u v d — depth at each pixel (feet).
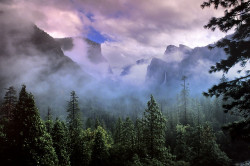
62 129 73.31
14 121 50.65
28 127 50.42
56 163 54.75
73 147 82.84
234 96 24.48
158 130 82.64
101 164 89.56
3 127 56.65
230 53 25.91
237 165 101.45
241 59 25.76
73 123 113.91
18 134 49.34
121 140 117.70
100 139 94.48
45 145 52.03
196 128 112.37
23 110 51.52
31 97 53.78
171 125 157.28
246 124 22.98
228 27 25.08
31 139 50.06
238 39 25.94
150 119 84.12
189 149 102.42
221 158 96.48
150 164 73.56
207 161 95.20
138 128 94.22
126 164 80.28
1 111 87.97
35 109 53.42
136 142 92.89
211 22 26.61
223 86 26.09
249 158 104.83
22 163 47.57
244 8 23.27
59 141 69.97
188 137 114.93
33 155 48.08
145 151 82.69
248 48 23.84
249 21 23.20
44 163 49.62
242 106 23.76
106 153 91.66
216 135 127.75
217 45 27.43
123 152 92.53
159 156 80.02
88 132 112.88
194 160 98.53
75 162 80.89
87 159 83.92
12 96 91.71
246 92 23.58
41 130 53.26
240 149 112.98
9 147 48.14
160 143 81.87
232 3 25.25
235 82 25.58
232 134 23.44
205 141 101.71
